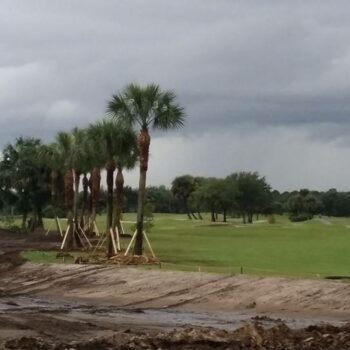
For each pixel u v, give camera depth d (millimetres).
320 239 76375
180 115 51188
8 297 39625
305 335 24453
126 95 50875
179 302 36000
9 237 86188
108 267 45156
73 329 26469
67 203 66625
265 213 193125
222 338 23391
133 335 23844
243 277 37875
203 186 177125
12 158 101250
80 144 66375
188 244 68562
